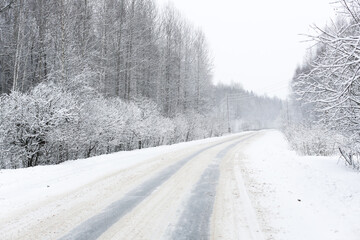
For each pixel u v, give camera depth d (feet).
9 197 21.90
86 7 78.28
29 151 45.37
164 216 17.57
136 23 109.91
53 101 45.03
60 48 60.64
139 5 115.34
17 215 17.76
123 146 79.56
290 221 16.35
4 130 42.63
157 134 89.61
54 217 17.38
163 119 97.71
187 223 16.37
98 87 72.84
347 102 19.58
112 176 30.17
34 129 44.04
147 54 118.83
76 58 60.23
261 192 23.20
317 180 24.20
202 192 23.48
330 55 17.65
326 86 19.13
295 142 63.72
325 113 22.30
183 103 137.28
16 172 31.65
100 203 20.31
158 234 14.80
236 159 44.62
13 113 42.98
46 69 73.26
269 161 41.09
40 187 25.20
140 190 24.17
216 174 31.53
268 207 19.13
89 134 57.52
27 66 79.82
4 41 79.05
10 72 81.05
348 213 16.11
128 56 103.19
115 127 63.87
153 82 118.32
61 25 56.18
